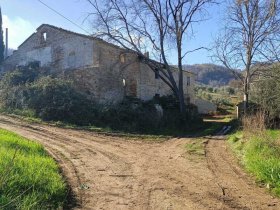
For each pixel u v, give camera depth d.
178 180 11.78
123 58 35.03
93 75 31.94
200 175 12.55
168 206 9.07
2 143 13.66
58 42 34.91
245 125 18.62
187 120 31.98
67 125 25.05
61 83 28.69
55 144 18.08
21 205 7.48
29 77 32.97
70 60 33.75
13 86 31.38
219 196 10.00
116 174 12.40
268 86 25.27
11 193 7.92
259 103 27.23
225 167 13.94
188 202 9.44
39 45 36.59
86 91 32.06
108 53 33.09
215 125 32.41
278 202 9.52
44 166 11.12
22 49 38.38
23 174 9.18
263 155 13.90
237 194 10.22
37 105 27.52
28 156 12.25
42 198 8.42
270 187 10.79
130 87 35.78
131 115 28.31
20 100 28.98
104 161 14.65
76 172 12.31
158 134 26.25
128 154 16.66
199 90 71.38
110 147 18.48
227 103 60.16
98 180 11.45
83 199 9.41
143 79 37.91
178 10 33.88
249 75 35.06
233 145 18.89
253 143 15.30
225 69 39.94
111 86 33.19
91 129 24.53
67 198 9.34
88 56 32.44
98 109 27.61
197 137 24.73
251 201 9.59
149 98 38.66
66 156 15.16
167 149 18.83
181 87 34.62
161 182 11.48
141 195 9.97
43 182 9.30
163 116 31.77
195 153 17.36
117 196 9.81
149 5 33.09
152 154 16.95
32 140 18.34
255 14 34.38
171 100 37.44
